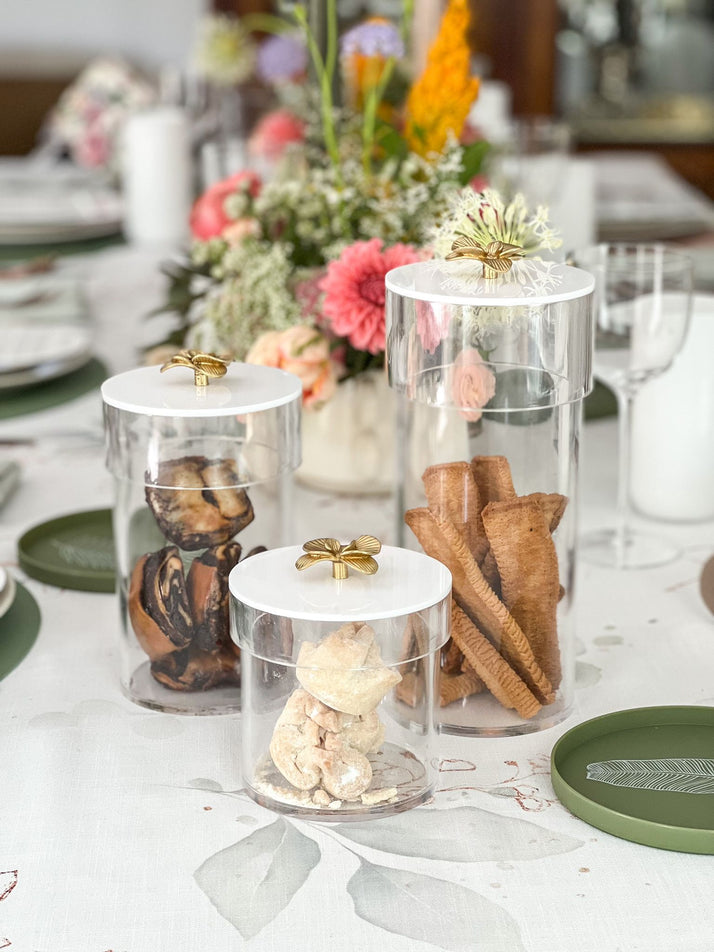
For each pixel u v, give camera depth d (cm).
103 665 85
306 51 136
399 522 83
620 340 97
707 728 75
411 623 64
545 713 77
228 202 120
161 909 60
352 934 58
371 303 96
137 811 68
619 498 104
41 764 72
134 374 83
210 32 249
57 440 128
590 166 181
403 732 67
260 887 61
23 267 189
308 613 62
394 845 64
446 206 106
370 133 120
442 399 73
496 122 236
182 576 77
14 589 89
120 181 244
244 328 110
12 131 392
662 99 362
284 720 66
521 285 74
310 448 115
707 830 63
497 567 73
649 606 94
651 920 59
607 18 356
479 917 59
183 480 75
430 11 208
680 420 108
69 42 404
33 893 61
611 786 69
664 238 198
